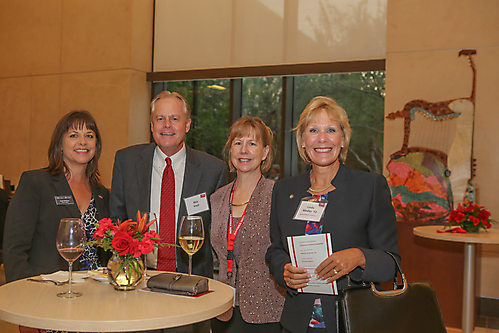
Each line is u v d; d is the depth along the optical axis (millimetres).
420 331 1540
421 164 4879
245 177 2520
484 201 4785
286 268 1729
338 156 1907
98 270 2072
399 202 4891
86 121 2500
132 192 2707
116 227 1763
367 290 1613
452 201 4738
